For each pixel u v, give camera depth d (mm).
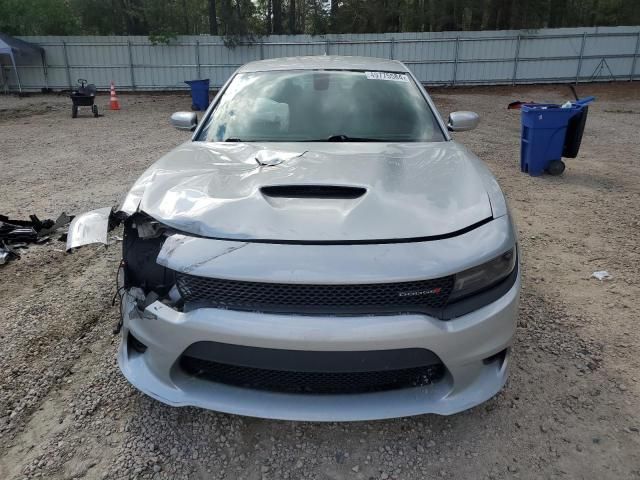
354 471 1989
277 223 1925
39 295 3408
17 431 2182
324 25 28750
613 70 21938
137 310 1996
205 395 1950
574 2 34594
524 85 22062
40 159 8289
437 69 22031
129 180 6723
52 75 21984
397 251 1815
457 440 2137
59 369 2602
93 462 2021
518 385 2475
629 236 4578
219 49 21797
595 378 2537
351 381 1876
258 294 1796
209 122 3211
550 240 4496
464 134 10688
